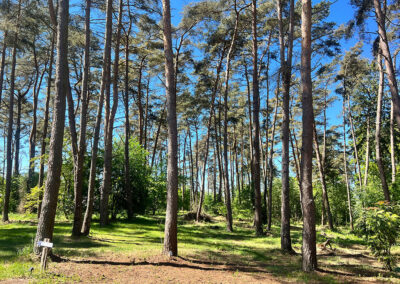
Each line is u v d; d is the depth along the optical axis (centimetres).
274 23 2097
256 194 1959
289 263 1029
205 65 2484
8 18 1850
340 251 1383
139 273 737
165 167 2694
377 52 1434
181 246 1254
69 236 1298
